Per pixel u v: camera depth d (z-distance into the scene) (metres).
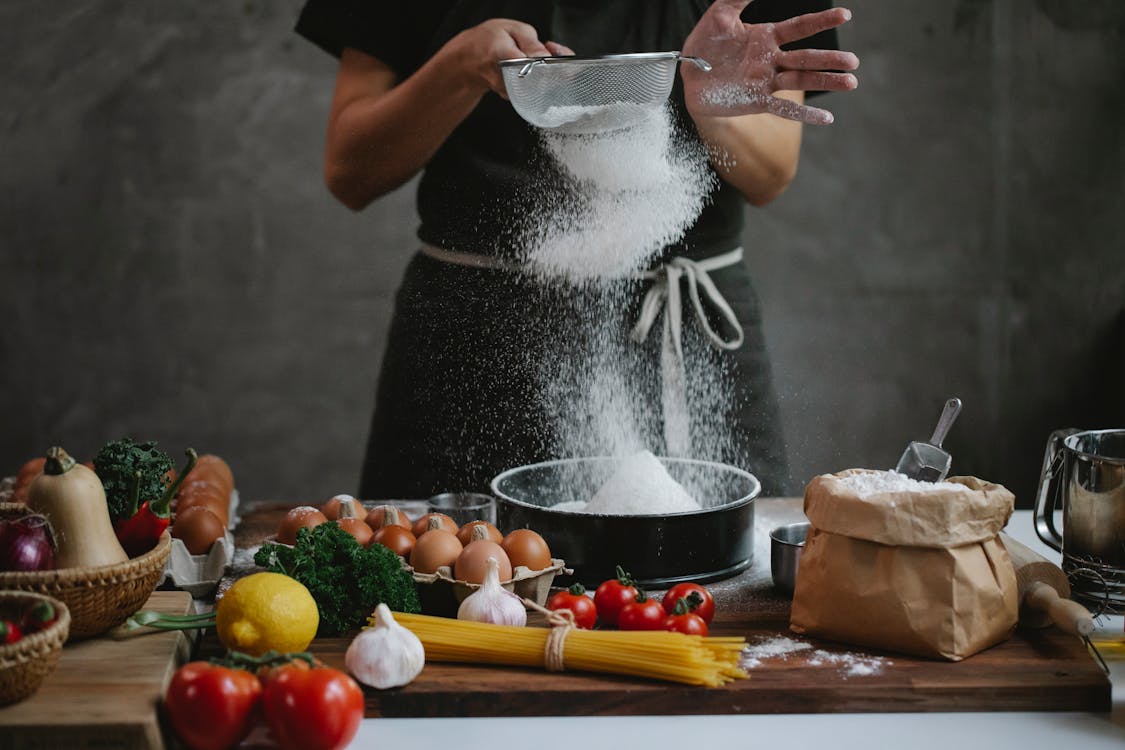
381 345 3.28
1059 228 3.21
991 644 1.27
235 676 1.06
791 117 1.84
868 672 1.21
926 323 3.26
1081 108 3.17
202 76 3.19
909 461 1.45
